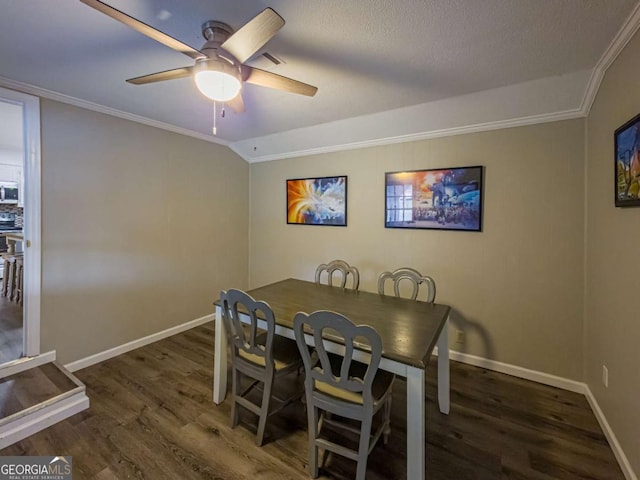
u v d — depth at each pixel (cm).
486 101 239
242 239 423
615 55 168
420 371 136
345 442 183
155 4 134
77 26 152
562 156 234
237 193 412
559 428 195
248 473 161
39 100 232
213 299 384
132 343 300
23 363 231
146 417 203
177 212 337
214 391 219
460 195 275
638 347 146
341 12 139
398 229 310
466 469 164
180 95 241
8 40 164
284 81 166
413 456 141
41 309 240
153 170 312
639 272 144
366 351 150
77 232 258
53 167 241
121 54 179
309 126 321
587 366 227
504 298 261
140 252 304
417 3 133
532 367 252
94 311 271
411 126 287
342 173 345
